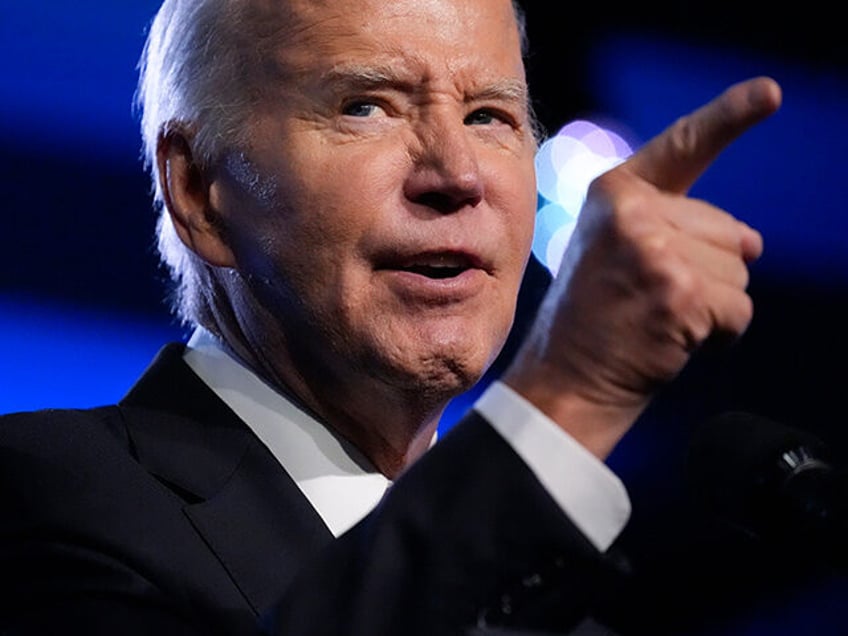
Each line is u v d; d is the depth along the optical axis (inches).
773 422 171.9
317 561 160.6
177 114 230.8
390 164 213.6
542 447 154.3
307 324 217.6
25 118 401.4
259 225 220.4
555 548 152.9
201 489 213.2
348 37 215.9
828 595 453.7
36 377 399.2
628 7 461.4
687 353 151.3
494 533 153.6
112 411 227.8
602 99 460.1
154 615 192.5
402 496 158.1
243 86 222.8
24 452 210.5
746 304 149.6
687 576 455.8
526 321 407.2
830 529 158.2
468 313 215.2
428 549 154.6
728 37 475.2
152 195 406.9
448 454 157.9
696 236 150.6
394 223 212.2
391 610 153.8
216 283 233.5
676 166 151.5
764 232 492.4
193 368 232.5
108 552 199.0
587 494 153.8
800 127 492.7
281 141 217.5
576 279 153.8
